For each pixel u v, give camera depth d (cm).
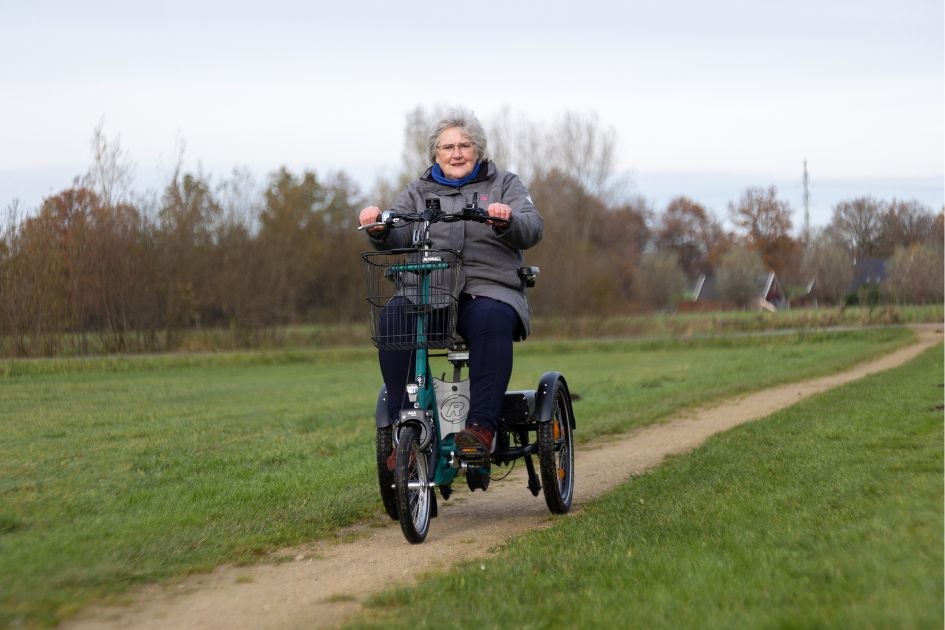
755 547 571
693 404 1814
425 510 733
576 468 1108
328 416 1700
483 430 718
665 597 485
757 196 10394
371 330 732
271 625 511
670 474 942
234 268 4809
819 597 464
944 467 823
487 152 791
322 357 4438
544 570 570
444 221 715
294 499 880
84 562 618
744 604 466
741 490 785
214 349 4675
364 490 922
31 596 540
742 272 8712
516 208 765
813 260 6569
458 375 769
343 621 512
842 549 545
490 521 803
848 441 1060
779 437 1159
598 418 1596
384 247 754
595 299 5678
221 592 577
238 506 844
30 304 3928
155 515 796
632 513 738
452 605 507
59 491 911
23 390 2547
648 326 5575
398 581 598
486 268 750
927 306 6006
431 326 715
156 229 4572
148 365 3850
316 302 5506
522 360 4178
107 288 4297
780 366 3000
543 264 5662
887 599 442
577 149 8538
